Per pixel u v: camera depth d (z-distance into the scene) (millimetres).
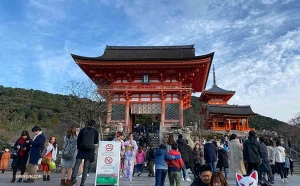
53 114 105312
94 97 36969
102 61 37281
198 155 17312
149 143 30641
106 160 12227
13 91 125375
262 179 13938
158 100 38469
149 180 16578
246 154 12906
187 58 36312
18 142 13609
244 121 71000
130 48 48094
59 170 24844
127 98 38281
